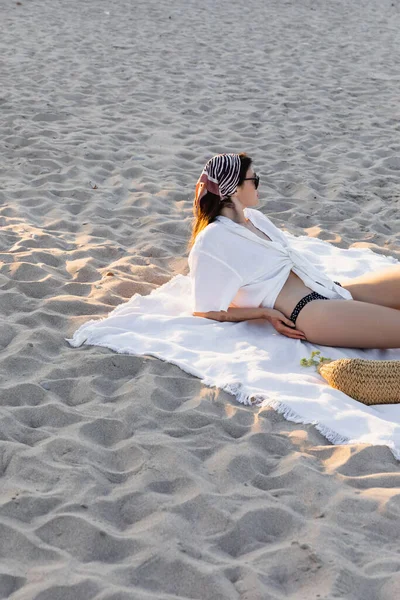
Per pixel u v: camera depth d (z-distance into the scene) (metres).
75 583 2.52
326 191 6.96
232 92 10.12
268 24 14.86
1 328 4.23
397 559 2.71
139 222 6.07
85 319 4.40
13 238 5.52
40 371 3.85
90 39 12.66
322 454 3.32
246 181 4.29
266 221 4.41
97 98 9.44
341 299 4.21
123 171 7.12
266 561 2.69
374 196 6.85
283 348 4.11
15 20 13.85
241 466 3.19
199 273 4.27
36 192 6.50
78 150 7.52
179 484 3.07
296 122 8.99
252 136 8.43
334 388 3.77
